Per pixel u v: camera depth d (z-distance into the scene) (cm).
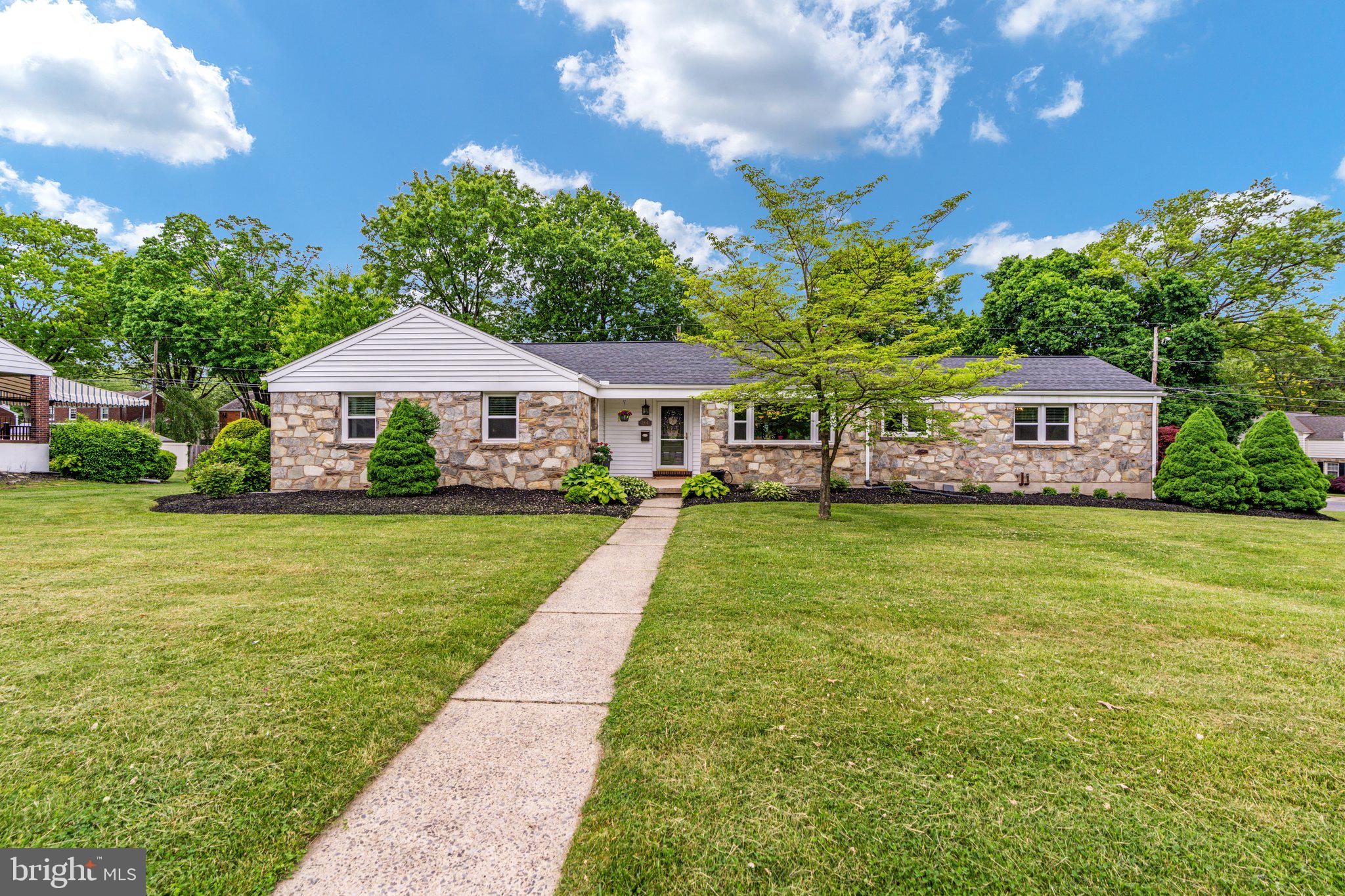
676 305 2681
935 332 919
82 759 233
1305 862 184
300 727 263
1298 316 2438
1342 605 488
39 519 882
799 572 589
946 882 176
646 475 1536
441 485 1245
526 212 2806
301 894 170
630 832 197
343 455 1245
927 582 550
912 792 220
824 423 970
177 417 2458
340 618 425
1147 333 2089
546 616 453
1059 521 962
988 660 356
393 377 1248
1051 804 213
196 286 2742
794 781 226
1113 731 267
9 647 356
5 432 1616
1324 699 305
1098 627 422
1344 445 2950
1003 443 1379
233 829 195
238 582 530
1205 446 1219
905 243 895
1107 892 173
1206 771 236
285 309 2770
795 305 951
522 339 2736
